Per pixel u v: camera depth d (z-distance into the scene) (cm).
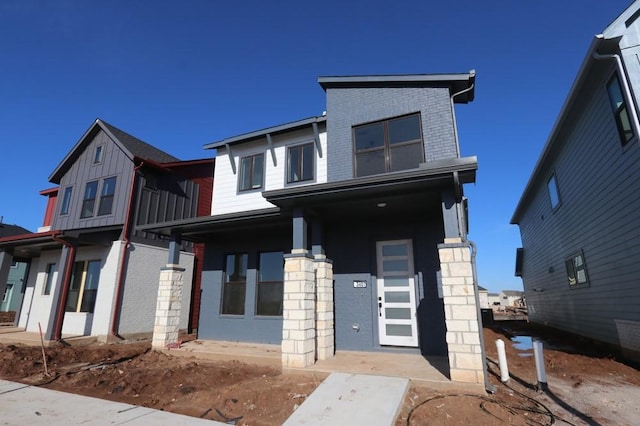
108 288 1065
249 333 890
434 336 676
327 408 413
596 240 916
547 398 479
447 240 537
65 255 1010
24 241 1124
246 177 1024
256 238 947
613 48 666
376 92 834
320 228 723
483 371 472
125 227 1103
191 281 1329
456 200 571
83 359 780
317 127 932
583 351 902
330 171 832
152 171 1245
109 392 539
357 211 721
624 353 777
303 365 584
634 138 673
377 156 793
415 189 586
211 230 900
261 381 548
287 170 955
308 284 638
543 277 1542
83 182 1309
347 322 754
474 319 491
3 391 525
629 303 755
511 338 1206
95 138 1346
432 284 699
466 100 844
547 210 1364
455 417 391
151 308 1143
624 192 737
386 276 756
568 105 895
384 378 500
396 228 755
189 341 916
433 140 738
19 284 2353
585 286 1029
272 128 972
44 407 448
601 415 418
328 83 885
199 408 453
